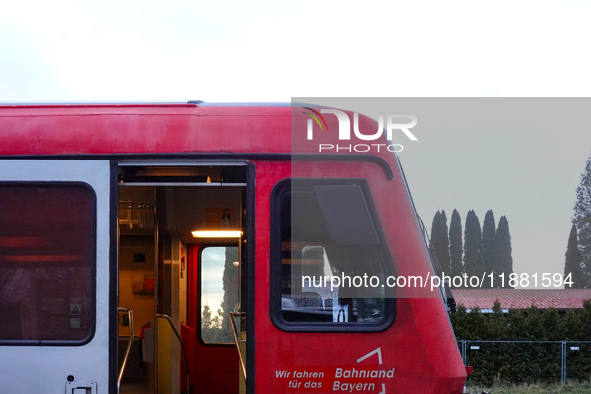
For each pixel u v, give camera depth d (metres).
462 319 19.05
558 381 18.53
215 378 6.96
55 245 4.12
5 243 4.13
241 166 4.27
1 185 4.16
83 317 4.05
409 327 4.04
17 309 4.07
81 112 4.32
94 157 4.18
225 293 7.06
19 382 3.99
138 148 4.18
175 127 4.24
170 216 6.07
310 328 3.98
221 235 6.44
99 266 4.09
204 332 7.02
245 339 4.18
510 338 18.94
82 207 4.16
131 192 5.88
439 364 4.00
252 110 4.32
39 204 4.16
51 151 4.20
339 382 3.96
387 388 3.97
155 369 5.93
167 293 6.34
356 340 4.00
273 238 4.08
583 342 18.64
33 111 4.33
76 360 4.01
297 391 3.94
